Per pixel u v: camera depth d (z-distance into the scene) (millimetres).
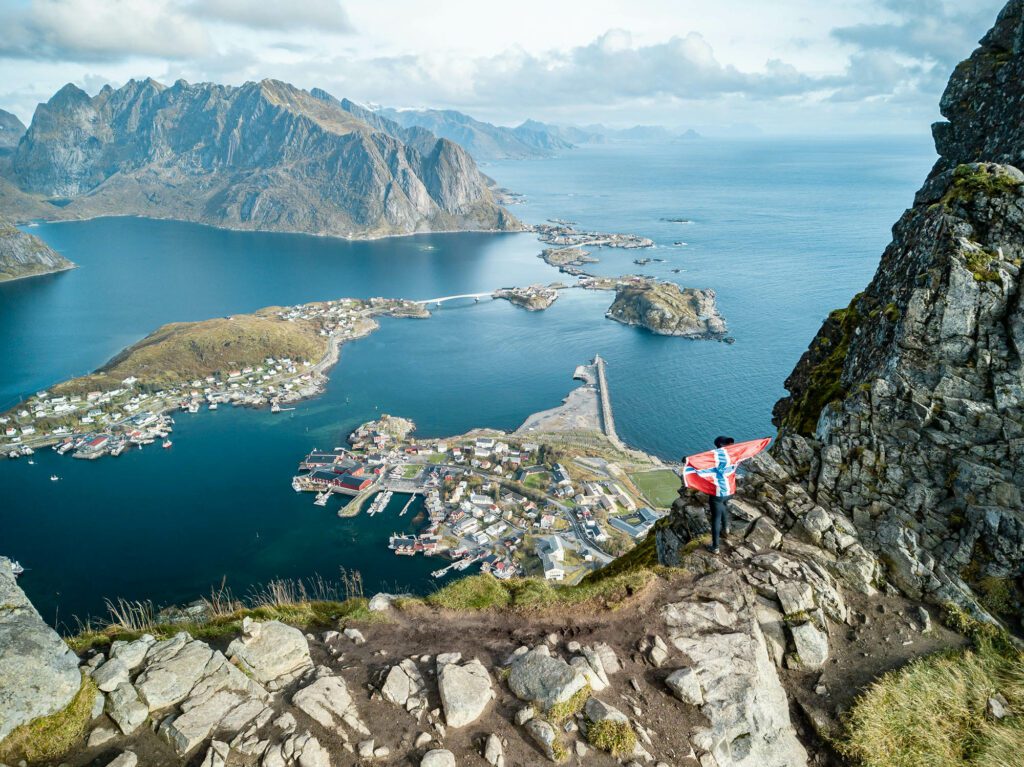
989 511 19172
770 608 18047
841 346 29594
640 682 15000
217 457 157250
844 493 21859
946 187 27234
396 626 17141
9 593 13055
